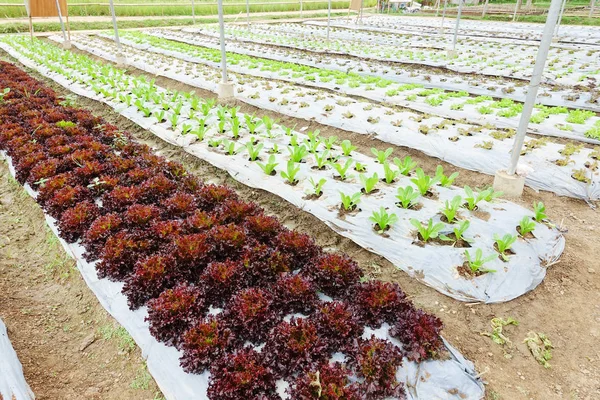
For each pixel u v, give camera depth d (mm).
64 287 5543
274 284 4648
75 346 4664
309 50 21906
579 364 4328
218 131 9742
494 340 4535
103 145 8289
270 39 25703
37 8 21938
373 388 3500
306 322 4020
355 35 28344
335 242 6160
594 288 5250
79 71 16250
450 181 6652
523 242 5484
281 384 3748
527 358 4391
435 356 3936
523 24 33188
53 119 9789
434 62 17453
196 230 5680
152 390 4090
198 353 3830
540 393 4043
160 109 11453
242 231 5305
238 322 4125
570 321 4797
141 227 5809
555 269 5449
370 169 7539
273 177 7469
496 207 6188
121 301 4824
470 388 3793
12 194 7926
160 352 4176
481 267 5090
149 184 6594
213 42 24906
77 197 6406
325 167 7641
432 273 5199
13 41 23188
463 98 11953
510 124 9875
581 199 7188
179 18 36688
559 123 9734
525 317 4816
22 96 11867
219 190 6504
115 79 14805
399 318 4148
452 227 5680
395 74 15508
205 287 4574
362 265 5676
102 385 4215
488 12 43406
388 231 5816
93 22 31625
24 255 6250
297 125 11062
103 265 5066
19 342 4617
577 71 15516
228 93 12836
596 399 3988
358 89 13031
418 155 9016
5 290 5449
